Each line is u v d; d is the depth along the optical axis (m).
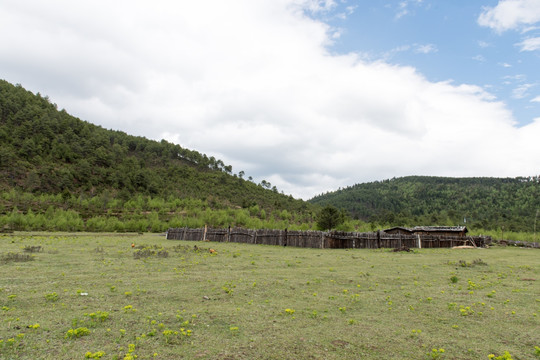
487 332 6.37
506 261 19.64
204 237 36.44
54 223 51.91
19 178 96.38
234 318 6.80
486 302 8.72
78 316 6.59
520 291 10.14
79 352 4.88
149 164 169.38
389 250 26.44
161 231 61.84
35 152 115.69
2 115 130.38
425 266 15.98
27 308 7.06
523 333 6.34
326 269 14.34
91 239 31.09
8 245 21.53
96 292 8.73
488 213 174.50
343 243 29.25
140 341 5.39
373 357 5.07
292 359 4.89
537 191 196.75
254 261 16.73
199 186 150.62
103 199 91.44
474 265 16.72
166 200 115.88
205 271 12.97
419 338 5.96
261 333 5.95
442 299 8.98
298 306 7.93
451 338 6.00
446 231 37.28
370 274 13.10
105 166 136.75
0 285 9.16
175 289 9.38
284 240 30.30
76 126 153.50
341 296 9.10
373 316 7.26
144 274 11.79
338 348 5.38
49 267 12.68
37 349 4.93
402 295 9.39
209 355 4.93
